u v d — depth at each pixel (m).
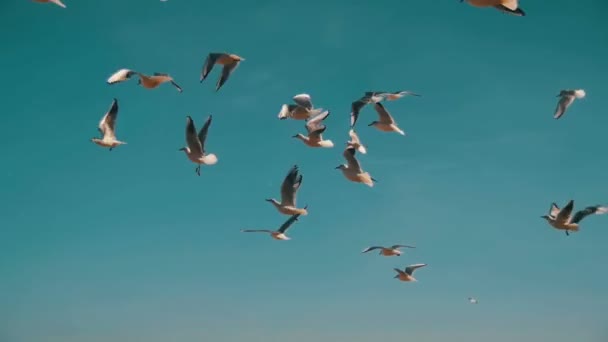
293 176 27.44
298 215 29.11
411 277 32.69
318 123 28.58
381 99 28.83
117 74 24.75
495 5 19.88
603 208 27.22
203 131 25.95
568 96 28.38
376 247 31.56
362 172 29.03
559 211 27.36
